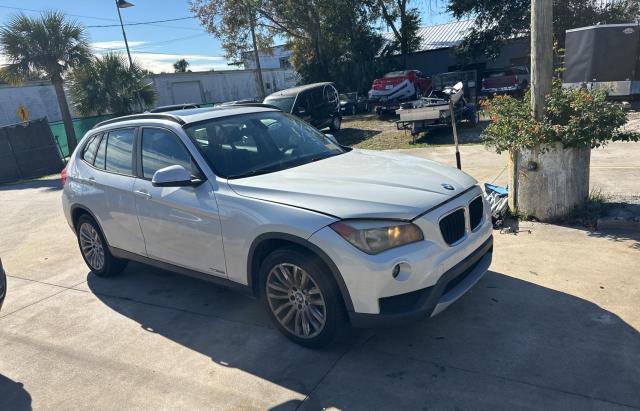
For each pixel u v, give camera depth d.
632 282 3.97
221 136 4.23
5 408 3.29
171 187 4.02
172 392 3.25
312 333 3.48
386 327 3.10
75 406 3.22
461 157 10.13
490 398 2.84
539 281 4.16
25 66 18.67
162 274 5.43
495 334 3.46
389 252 3.03
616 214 5.16
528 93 5.68
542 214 5.48
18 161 17.28
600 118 5.00
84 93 20.30
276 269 3.51
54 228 8.17
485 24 27.48
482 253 3.60
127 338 4.04
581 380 2.90
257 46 32.28
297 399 3.04
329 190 3.37
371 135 16.41
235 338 3.85
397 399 2.92
